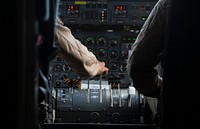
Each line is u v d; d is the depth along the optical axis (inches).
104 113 148.1
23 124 47.1
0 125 46.6
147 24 87.9
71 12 155.0
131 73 91.9
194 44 71.4
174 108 73.4
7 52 46.0
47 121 128.9
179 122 73.7
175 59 72.4
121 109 148.0
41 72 62.3
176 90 72.9
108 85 151.6
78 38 157.2
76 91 149.6
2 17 45.8
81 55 93.5
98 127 105.6
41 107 100.4
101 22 154.8
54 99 146.9
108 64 156.0
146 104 143.3
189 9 70.8
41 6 50.6
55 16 68.2
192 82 72.3
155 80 92.8
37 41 49.6
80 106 148.0
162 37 86.9
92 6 155.3
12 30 45.9
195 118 73.1
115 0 155.4
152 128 104.0
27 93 47.1
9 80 46.3
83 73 96.9
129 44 156.7
